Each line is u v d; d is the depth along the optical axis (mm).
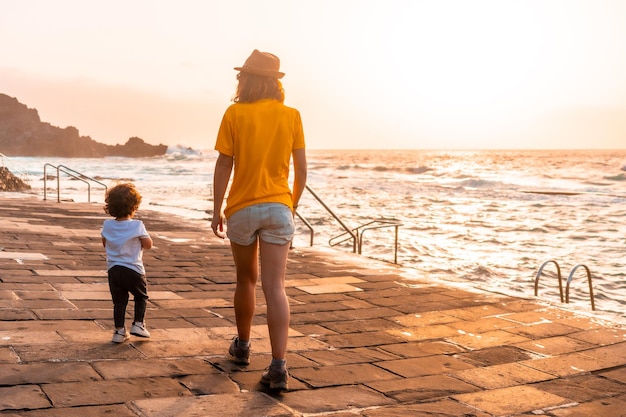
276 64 3980
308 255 9914
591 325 5855
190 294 6723
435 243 18031
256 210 3822
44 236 10570
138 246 4727
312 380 4141
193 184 47125
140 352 4516
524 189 45938
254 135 3832
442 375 4387
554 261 8320
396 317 6039
